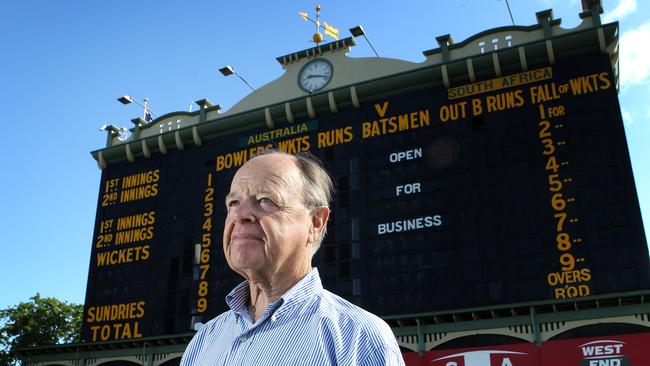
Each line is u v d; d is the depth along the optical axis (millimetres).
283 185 2551
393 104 24375
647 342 18234
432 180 22188
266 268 2500
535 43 22562
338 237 22719
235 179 2641
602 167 19984
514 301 19484
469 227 20906
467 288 20188
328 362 2168
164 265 25938
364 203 22906
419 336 20875
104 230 28312
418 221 21719
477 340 20641
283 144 25969
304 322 2283
